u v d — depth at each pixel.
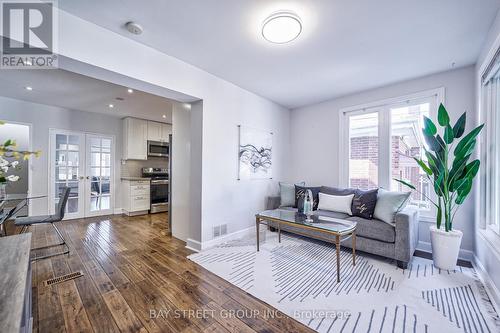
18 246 1.18
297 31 1.94
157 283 2.07
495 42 1.86
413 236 2.51
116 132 5.39
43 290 1.94
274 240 3.30
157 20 1.91
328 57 2.53
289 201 3.70
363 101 3.59
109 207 5.27
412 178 3.13
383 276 2.21
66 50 1.79
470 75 2.68
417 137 3.09
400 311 1.66
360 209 2.94
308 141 4.32
